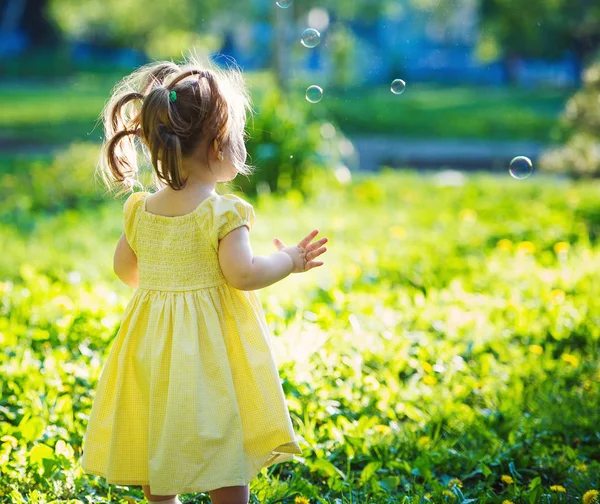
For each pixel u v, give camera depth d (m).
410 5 31.94
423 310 5.31
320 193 10.30
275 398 2.77
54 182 10.55
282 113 10.80
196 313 2.74
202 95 2.72
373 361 4.47
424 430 3.79
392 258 6.82
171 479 2.64
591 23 26.02
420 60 36.72
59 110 22.48
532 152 17.22
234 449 2.68
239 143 2.84
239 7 22.66
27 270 5.75
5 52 38.22
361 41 31.31
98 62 37.84
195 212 2.75
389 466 3.47
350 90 27.25
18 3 37.81
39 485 3.20
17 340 4.60
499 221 8.70
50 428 3.56
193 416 2.64
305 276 6.12
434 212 9.21
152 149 2.72
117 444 2.77
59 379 3.97
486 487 3.36
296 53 21.44
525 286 5.92
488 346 4.88
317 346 4.20
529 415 3.92
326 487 3.39
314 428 3.76
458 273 6.48
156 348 2.73
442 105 26.19
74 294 5.43
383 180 11.64
